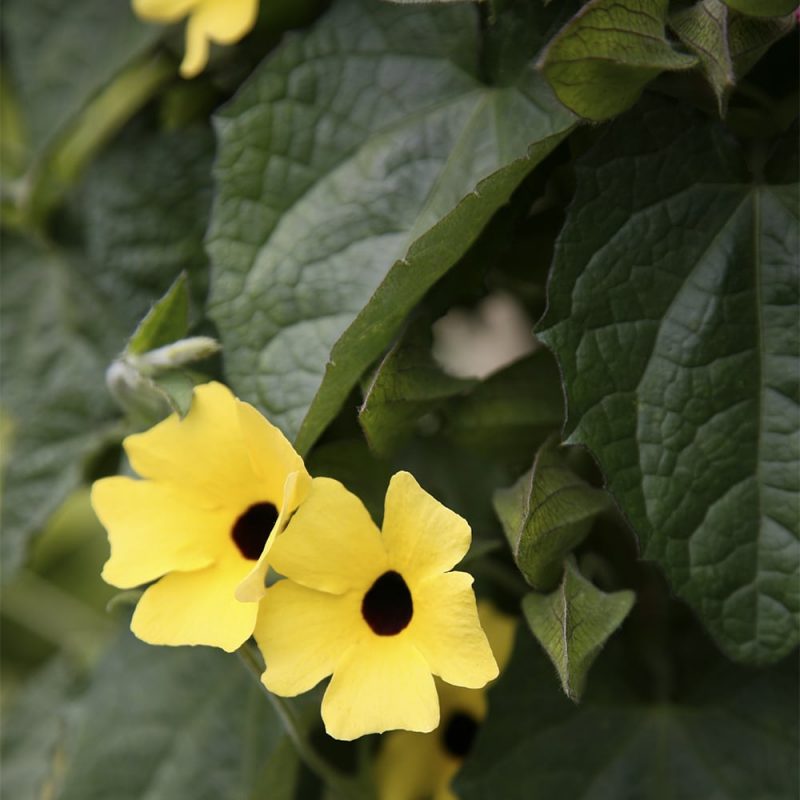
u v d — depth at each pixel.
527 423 0.53
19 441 0.60
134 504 0.51
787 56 0.52
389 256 0.52
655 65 0.50
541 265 0.54
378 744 0.56
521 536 0.50
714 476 0.51
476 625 0.49
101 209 0.59
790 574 0.51
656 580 0.56
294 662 0.50
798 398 0.51
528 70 0.52
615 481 0.51
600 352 0.51
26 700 0.66
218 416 0.51
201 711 0.57
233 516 0.51
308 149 0.53
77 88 0.59
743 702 0.55
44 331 0.60
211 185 0.58
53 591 0.69
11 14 0.60
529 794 0.54
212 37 0.54
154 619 0.51
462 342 0.62
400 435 0.52
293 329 0.52
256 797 0.55
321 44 0.53
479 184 0.50
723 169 0.52
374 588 0.50
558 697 0.55
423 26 0.53
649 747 0.55
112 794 0.57
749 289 0.51
